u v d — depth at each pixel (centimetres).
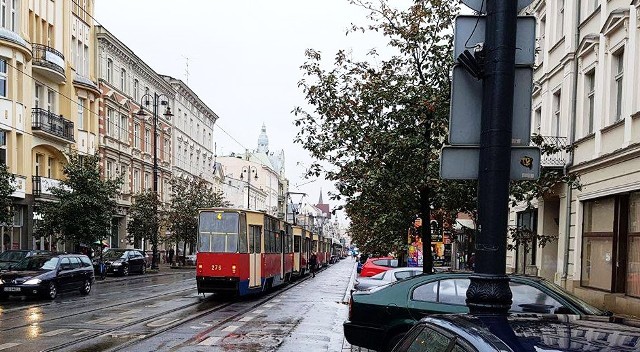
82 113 3806
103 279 3119
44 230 2831
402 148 995
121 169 4547
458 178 443
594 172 1692
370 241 1528
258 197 10212
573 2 1900
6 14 2920
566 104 1938
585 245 1792
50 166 3403
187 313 1585
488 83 420
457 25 446
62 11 3525
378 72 1117
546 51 2194
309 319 1508
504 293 398
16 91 2948
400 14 1091
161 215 4800
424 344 352
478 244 411
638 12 1423
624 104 1491
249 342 1126
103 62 4197
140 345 1069
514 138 436
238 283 1972
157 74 5303
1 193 2172
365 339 834
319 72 1141
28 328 1264
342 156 1130
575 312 727
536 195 1156
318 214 14288
